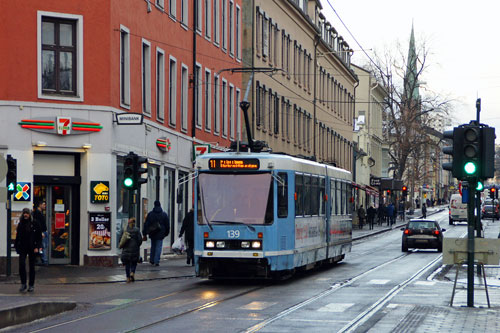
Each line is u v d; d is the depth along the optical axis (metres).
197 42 40.06
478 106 27.27
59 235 28.50
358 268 30.73
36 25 27.83
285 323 15.21
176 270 28.00
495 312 16.73
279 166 23.78
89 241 28.42
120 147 29.80
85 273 26.03
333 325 14.93
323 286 23.09
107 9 28.92
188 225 30.19
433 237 41.53
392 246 47.91
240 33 48.19
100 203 28.55
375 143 112.00
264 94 52.88
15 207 27.06
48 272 26.09
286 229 23.97
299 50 64.38
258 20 51.34
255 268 23.25
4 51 27.42
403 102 78.56
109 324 15.23
